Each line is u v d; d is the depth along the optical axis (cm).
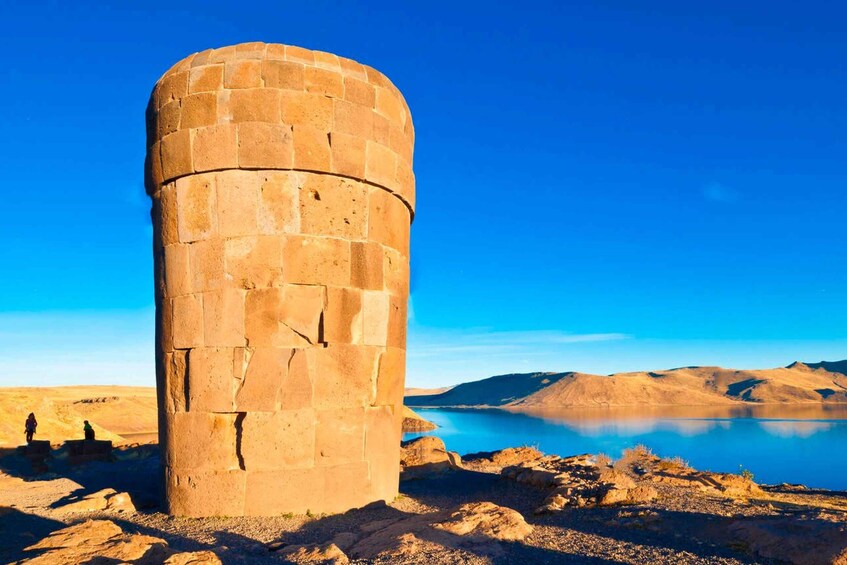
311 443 796
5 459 1584
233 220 805
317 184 826
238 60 821
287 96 816
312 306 809
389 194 903
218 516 774
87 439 1712
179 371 815
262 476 781
